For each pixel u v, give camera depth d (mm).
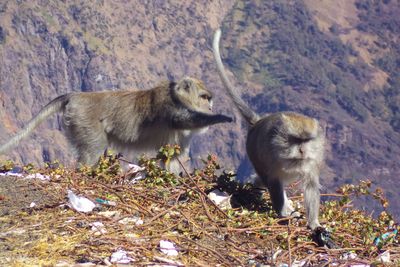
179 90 13766
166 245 7875
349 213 10180
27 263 7301
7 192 9547
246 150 11656
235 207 10195
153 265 7418
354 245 8859
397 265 8062
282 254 8086
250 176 11484
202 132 13859
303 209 10734
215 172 11289
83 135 13703
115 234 8109
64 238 7926
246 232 8695
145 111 13727
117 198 9367
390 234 9062
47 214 8695
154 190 9781
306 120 10398
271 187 10477
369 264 8070
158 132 13719
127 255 7594
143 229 8344
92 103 13773
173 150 10812
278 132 10336
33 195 9430
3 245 7762
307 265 7793
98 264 7391
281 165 10336
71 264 7359
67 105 13828
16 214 8719
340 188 10625
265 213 9734
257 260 7902
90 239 7887
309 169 10289
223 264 7660
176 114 13602
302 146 10219
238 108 12430
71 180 9992
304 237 8836
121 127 13727
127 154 13938
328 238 8711
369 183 10484
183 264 7539
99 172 10664
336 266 7871
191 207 9242
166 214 8859
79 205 8891
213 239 8359
